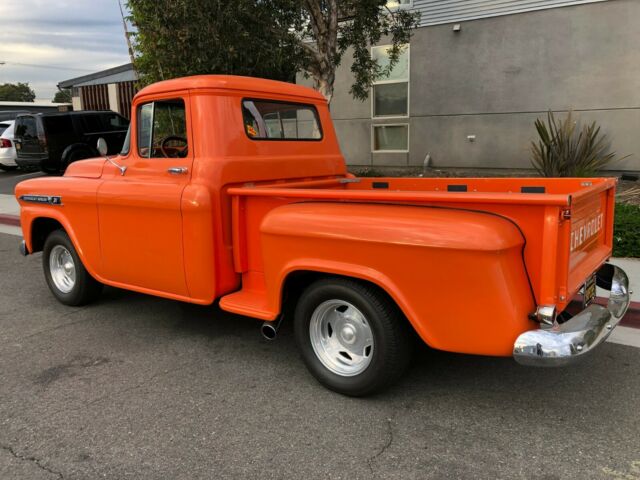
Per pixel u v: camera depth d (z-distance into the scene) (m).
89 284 5.34
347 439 3.09
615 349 4.22
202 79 4.04
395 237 3.04
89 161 4.96
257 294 4.01
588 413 3.31
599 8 10.43
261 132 4.42
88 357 4.30
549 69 11.16
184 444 3.08
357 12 9.23
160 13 7.66
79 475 2.82
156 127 4.32
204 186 3.91
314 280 3.76
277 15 8.23
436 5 12.10
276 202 3.75
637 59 10.27
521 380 3.76
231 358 4.24
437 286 2.97
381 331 3.26
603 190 3.75
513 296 2.82
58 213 5.11
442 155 12.80
